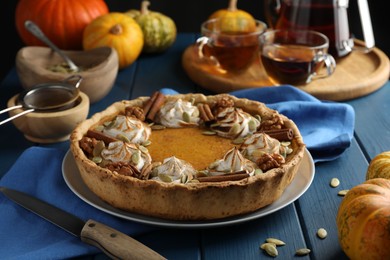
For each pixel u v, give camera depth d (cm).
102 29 114
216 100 91
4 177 83
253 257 71
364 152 92
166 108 89
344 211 69
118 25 114
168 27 122
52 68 108
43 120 90
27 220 76
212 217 72
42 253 71
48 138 92
